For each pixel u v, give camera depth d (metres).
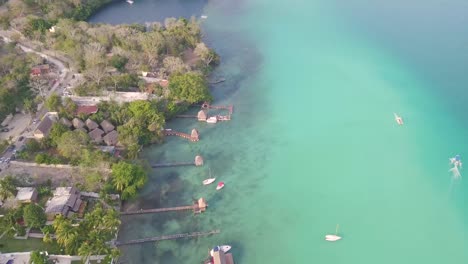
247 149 129.12
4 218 94.06
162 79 153.12
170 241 100.31
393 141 133.00
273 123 140.50
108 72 151.62
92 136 123.50
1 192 100.50
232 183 117.06
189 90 141.62
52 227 93.19
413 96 154.88
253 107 148.50
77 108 132.62
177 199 111.62
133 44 167.62
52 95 132.25
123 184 106.69
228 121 140.88
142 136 126.44
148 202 110.19
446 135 136.12
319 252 98.75
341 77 166.62
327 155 127.12
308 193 114.31
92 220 92.88
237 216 107.25
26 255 89.56
